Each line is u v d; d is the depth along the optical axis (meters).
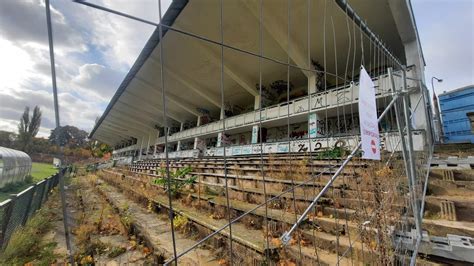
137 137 53.69
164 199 6.60
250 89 20.84
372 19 12.83
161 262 3.38
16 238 4.26
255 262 2.88
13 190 15.17
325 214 3.69
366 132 1.81
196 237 4.14
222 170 9.55
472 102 11.81
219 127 23.78
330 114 13.05
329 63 16.31
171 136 33.50
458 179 4.43
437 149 8.59
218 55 17.88
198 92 23.59
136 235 4.61
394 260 2.25
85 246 4.05
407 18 10.62
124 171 17.33
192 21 14.39
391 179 3.25
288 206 4.22
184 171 9.73
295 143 13.78
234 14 13.80
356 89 7.47
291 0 12.20
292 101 16.22
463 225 2.85
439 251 2.37
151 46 13.21
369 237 2.42
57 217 6.21
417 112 8.93
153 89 25.05
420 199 3.35
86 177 19.00
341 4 2.46
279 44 15.27
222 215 4.75
